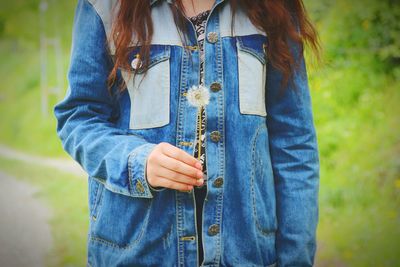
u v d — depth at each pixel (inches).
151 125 54.8
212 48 55.9
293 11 60.9
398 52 255.4
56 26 631.8
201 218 55.9
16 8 683.4
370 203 188.2
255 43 57.2
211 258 55.6
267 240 58.5
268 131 61.7
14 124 501.0
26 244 217.6
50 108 509.4
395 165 202.2
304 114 60.6
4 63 634.2
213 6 56.4
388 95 243.1
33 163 387.5
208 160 55.1
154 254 55.4
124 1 54.5
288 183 60.3
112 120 57.9
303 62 60.6
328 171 212.2
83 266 188.4
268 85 59.8
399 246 160.2
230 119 55.7
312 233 60.5
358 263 156.0
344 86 249.9
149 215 54.9
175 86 55.1
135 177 51.0
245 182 56.1
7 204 282.4
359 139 223.9
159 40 54.9
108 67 56.6
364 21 274.4
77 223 239.1
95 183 58.7
